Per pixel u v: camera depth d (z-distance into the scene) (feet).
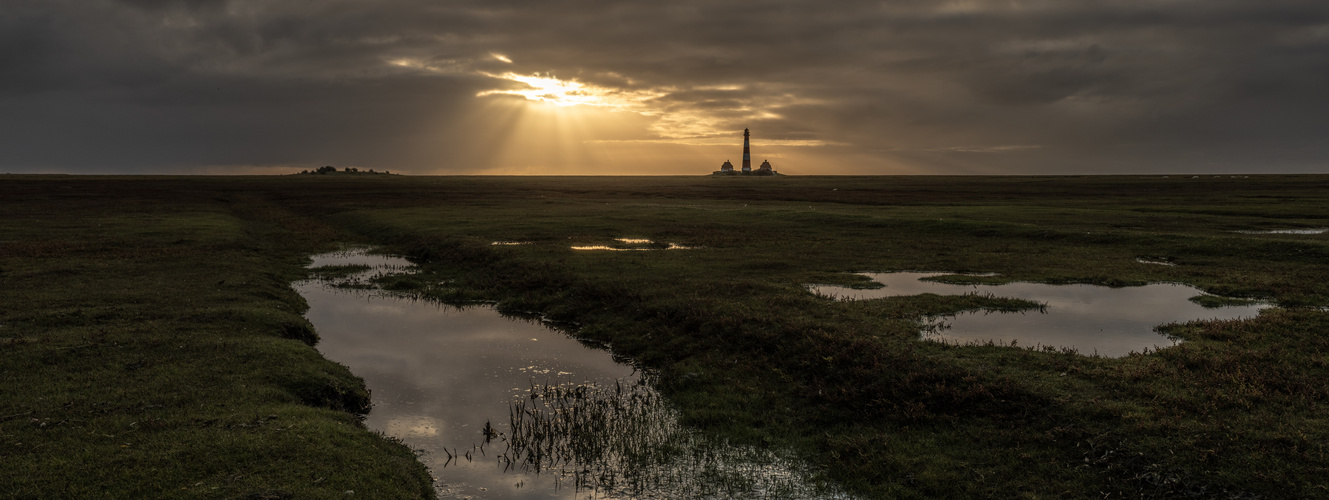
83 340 44.78
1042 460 30.09
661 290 64.28
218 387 36.83
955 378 38.32
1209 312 57.36
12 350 42.09
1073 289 69.10
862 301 60.44
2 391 35.19
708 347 49.06
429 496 28.30
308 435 30.89
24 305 55.62
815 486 29.86
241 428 31.27
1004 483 28.71
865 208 187.52
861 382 39.86
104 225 128.06
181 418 32.14
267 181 465.88
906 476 29.96
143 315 53.06
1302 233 115.03
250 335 48.65
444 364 48.01
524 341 54.60
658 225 135.64
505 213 168.45
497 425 36.88
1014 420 33.68
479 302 70.44
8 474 26.18
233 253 93.35
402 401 40.50
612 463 32.17
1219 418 31.86
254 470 27.37
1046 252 94.17
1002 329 51.52
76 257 85.05
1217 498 26.27
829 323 50.24
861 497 28.89
